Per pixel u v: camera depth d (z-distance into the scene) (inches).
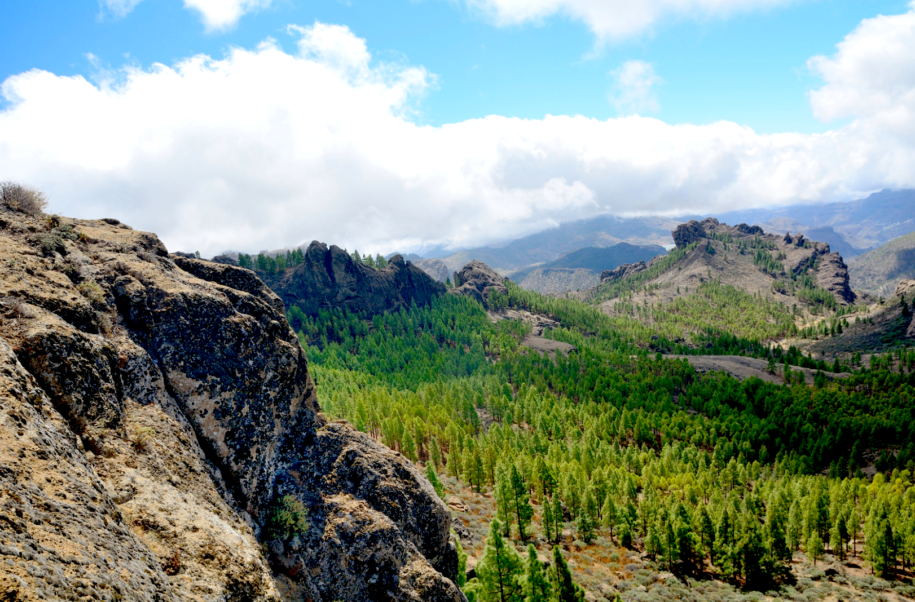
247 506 789.2
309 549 828.6
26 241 748.6
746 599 2304.4
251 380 854.5
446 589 928.3
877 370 7568.9
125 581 357.1
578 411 5713.6
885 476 4537.4
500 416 5890.8
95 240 892.6
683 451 4817.9
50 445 421.1
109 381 603.8
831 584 2652.6
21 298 584.7
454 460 4015.8
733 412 5940.0
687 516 2723.9
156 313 788.0
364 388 5890.8
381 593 856.9
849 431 5142.7
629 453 4503.0
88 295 709.3
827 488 3791.8
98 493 429.1
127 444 576.7
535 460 3681.1
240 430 809.5
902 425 5088.6
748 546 2536.9
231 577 503.2
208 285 932.6
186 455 668.7
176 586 434.9
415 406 5073.8
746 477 4320.9
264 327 941.8
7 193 840.9
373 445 1058.1
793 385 7081.7
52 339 540.7
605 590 2226.9
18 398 430.0
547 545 2810.0
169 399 733.9
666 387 7106.3
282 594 748.6
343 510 893.8
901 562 2901.1
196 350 799.1
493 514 3004.4
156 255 956.0
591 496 3240.7
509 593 1473.9
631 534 2952.8
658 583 2442.2
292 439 960.3
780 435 5265.8
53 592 283.0
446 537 1128.8
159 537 481.7
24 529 310.8
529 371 7539.4
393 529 908.0
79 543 345.1
